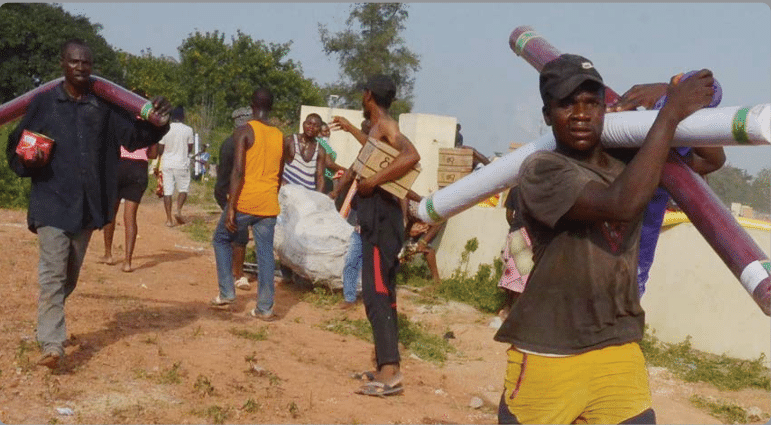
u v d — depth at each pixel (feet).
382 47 126.11
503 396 12.27
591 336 11.50
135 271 32.96
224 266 27.63
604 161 11.77
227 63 150.30
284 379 20.94
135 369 20.29
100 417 17.22
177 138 48.19
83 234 19.98
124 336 22.81
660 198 15.61
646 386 11.75
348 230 31.73
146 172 32.96
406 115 42.47
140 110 19.67
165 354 21.59
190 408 18.22
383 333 20.88
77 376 19.36
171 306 27.22
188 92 148.66
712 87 10.81
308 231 31.50
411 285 35.45
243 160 26.50
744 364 26.73
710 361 27.20
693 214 11.76
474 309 32.14
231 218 26.55
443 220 15.80
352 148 52.44
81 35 148.15
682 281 28.81
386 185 20.66
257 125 26.81
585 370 11.53
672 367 26.58
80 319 23.98
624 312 11.57
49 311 19.25
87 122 19.71
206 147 91.20
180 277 32.78
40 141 18.92
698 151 14.93
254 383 20.35
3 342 20.86
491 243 34.55
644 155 10.61
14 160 19.54
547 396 11.69
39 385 18.49
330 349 24.41
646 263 16.11
